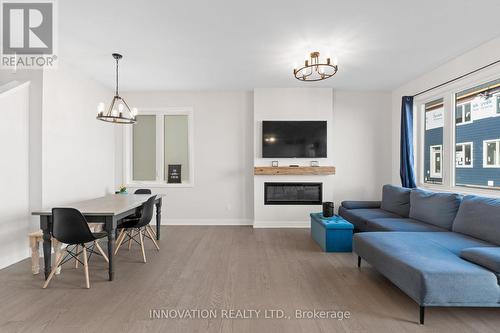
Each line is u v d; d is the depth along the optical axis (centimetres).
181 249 382
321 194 521
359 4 252
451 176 389
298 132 519
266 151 519
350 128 543
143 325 202
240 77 459
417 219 375
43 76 356
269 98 521
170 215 542
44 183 359
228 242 417
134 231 454
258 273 298
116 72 423
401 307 228
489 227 266
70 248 379
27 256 349
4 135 323
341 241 371
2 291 256
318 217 412
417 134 474
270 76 454
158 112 548
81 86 435
